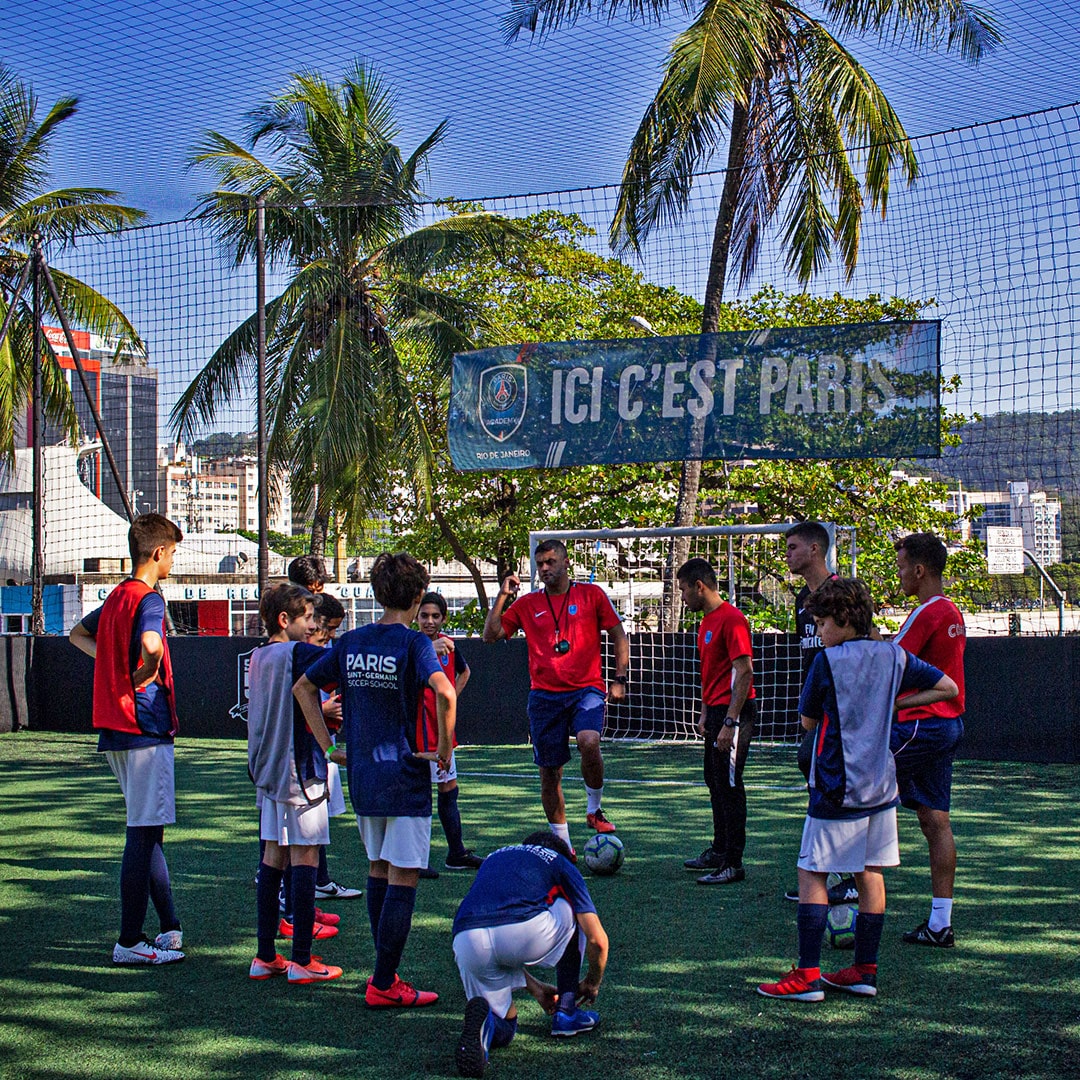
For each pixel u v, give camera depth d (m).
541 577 5.85
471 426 10.26
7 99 16.66
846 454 9.16
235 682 11.27
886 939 4.54
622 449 9.78
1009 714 9.33
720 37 12.32
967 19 12.46
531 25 13.34
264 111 16.34
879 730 3.86
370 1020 3.79
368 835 3.96
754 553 13.77
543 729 5.84
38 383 11.96
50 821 7.26
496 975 3.38
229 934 4.80
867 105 13.02
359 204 10.76
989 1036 3.53
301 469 15.43
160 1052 3.54
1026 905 5.00
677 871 5.75
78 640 4.57
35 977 4.26
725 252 13.73
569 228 19.89
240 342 15.84
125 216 16.86
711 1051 3.48
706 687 5.66
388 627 3.93
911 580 4.73
